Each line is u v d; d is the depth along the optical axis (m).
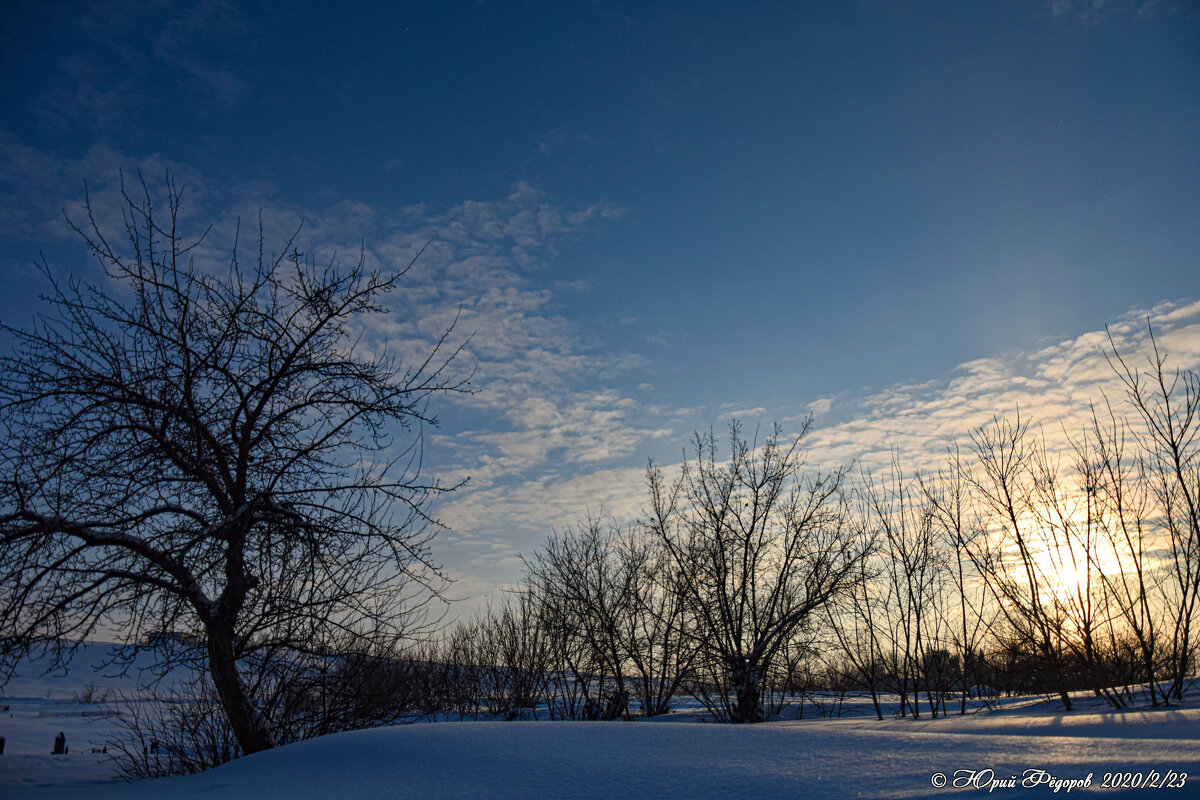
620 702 15.17
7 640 6.65
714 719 14.02
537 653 18.36
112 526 7.77
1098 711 7.49
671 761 4.22
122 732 9.73
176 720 9.34
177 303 8.55
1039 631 9.48
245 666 8.85
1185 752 3.64
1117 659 8.98
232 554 8.38
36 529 6.96
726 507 14.68
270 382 8.97
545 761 4.47
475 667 19.48
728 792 3.60
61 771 8.62
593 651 15.98
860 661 11.77
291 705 8.98
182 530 7.93
